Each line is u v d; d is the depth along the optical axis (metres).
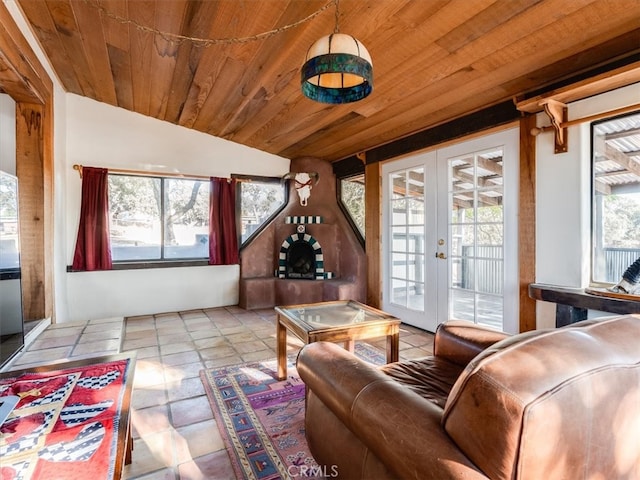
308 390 1.50
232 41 2.50
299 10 2.08
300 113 3.50
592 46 2.01
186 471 1.51
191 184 4.70
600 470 0.81
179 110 4.04
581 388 0.75
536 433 0.68
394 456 0.88
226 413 1.98
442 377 1.56
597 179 2.31
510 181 2.75
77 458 1.02
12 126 3.33
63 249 3.84
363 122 3.49
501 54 2.17
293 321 2.26
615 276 2.24
